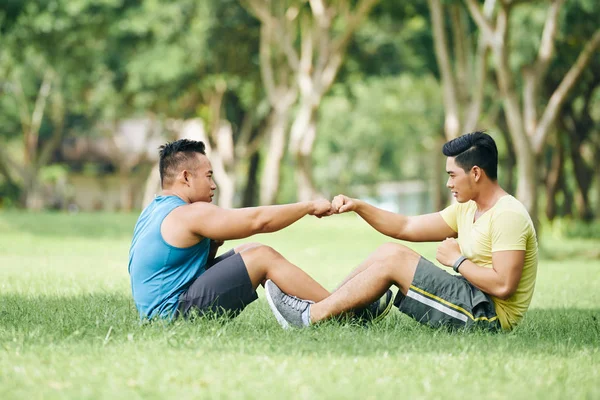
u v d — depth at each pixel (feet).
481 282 18.02
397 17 92.94
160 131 155.94
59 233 68.49
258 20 104.47
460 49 84.79
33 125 151.43
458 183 18.61
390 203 292.81
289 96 110.63
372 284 18.38
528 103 64.54
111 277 32.71
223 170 131.75
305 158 100.37
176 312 18.37
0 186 182.39
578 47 79.51
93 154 205.05
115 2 94.43
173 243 18.28
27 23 91.56
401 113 165.58
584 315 23.79
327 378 13.33
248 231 18.48
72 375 13.43
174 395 12.23
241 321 19.26
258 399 12.04
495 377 13.88
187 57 109.29
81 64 116.88
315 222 94.32
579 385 13.55
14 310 20.98
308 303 18.54
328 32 96.84
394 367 14.30
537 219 63.77
